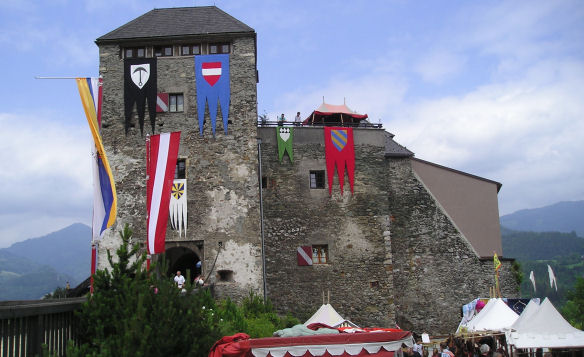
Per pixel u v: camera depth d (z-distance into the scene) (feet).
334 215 102.22
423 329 103.86
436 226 107.86
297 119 111.86
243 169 92.58
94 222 66.13
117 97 93.97
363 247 101.86
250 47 95.96
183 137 93.30
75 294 105.19
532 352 74.23
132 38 94.84
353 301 99.60
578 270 364.17
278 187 102.01
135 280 44.55
